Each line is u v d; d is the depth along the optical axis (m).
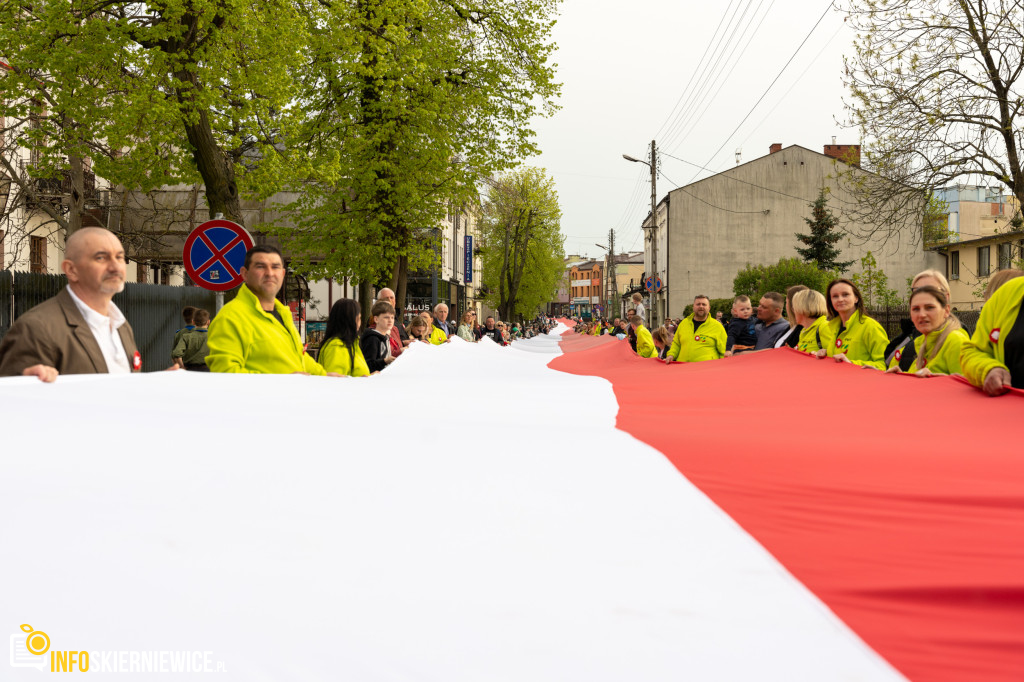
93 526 1.58
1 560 1.44
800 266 42.78
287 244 21.69
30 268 24.39
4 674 1.22
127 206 25.52
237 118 14.56
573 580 1.58
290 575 1.48
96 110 13.52
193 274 8.77
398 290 22.38
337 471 2.09
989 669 1.38
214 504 1.74
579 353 16.73
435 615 1.41
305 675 1.24
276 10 13.27
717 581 1.62
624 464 2.53
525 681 1.25
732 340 10.26
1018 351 4.15
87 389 2.88
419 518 1.83
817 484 2.46
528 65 20.84
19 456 1.92
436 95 19.98
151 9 13.42
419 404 3.80
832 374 5.68
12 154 20.39
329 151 19.55
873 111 20.20
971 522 2.14
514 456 2.47
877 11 19.80
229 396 3.14
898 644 1.47
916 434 3.51
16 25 13.23
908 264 53.28
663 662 1.33
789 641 1.40
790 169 59.97
